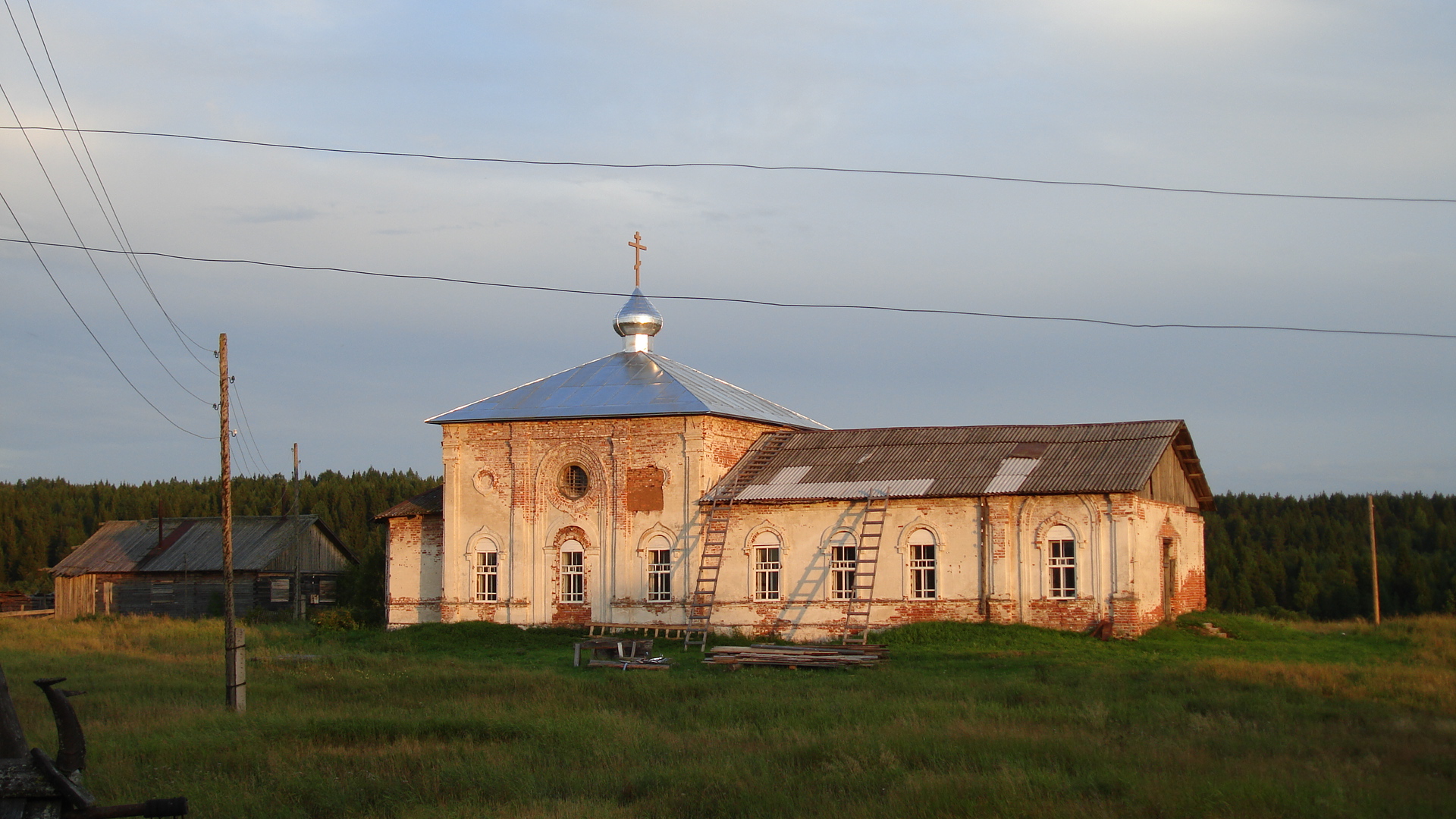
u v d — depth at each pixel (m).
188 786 16.86
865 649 33.91
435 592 47.47
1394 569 74.50
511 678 29.19
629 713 23.78
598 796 16.62
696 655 37.31
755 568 41.31
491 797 16.56
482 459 45.62
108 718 23.41
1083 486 36.97
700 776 17.02
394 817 15.53
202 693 27.52
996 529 38.16
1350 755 18.41
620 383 45.47
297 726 21.81
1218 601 73.88
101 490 135.38
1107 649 34.41
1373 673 27.83
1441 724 21.00
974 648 34.84
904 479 40.16
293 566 62.62
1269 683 26.27
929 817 14.67
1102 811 14.51
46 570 69.56
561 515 44.22
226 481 27.73
